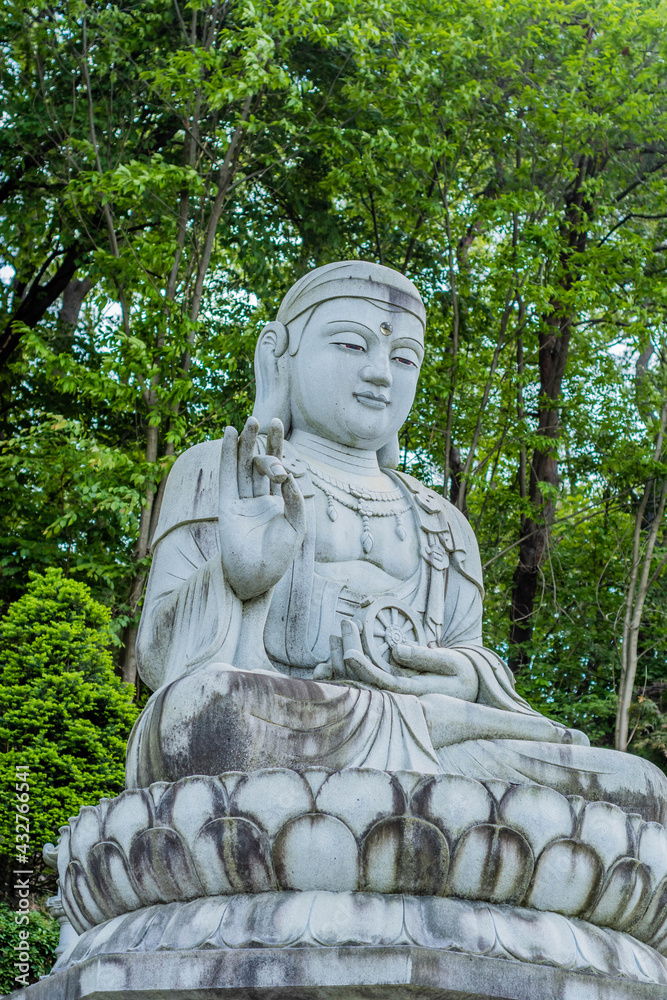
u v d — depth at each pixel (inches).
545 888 158.6
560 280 533.3
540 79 494.0
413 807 153.0
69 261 570.3
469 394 541.0
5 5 494.9
